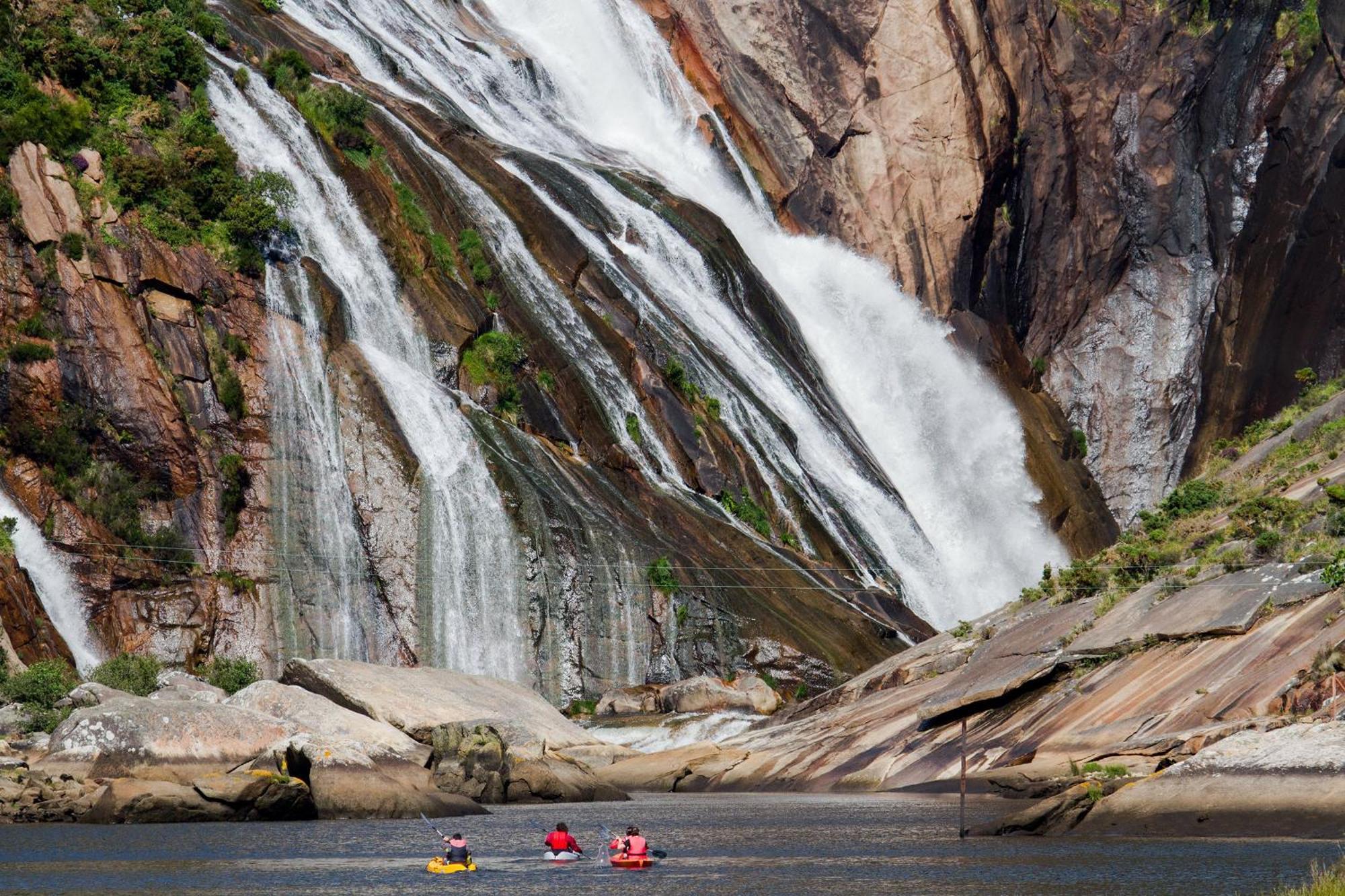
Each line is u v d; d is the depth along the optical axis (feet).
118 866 325.83
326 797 412.36
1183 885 292.40
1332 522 479.00
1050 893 287.28
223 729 433.07
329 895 295.48
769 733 559.79
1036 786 414.41
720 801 464.65
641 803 467.52
